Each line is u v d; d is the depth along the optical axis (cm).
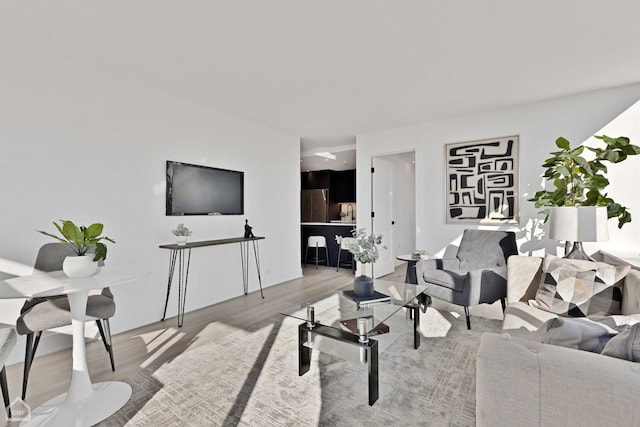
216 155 385
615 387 74
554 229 262
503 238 328
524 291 229
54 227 250
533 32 223
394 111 395
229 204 400
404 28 217
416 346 241
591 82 311
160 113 326
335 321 213
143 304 307
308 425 158
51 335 246
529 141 372
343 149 603
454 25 214
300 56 255
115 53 248
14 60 233
